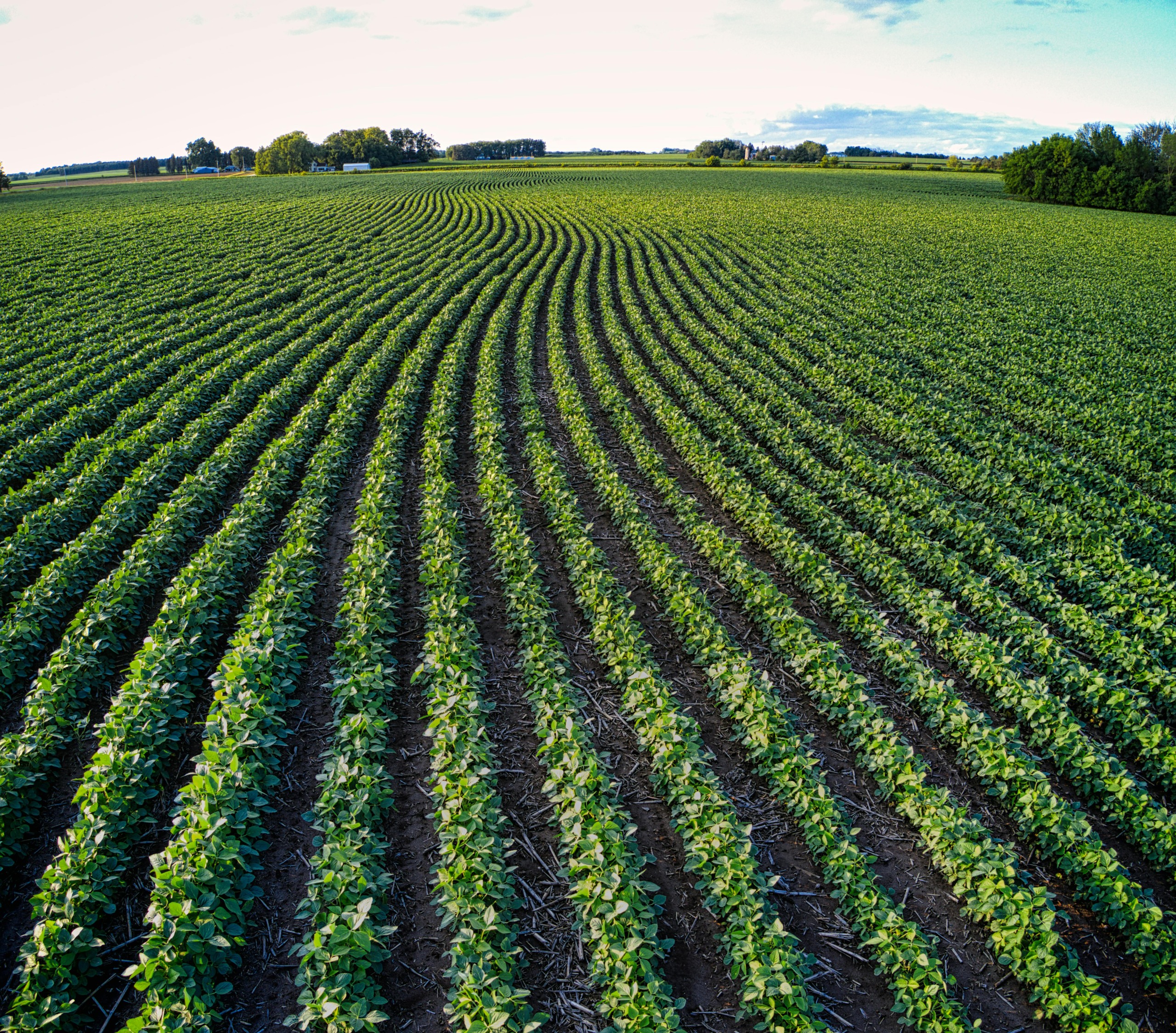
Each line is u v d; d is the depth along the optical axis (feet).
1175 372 99.09
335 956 21.39
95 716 33.58
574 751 29.07
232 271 152.87
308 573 43.27
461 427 75.10
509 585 42.47
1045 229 232.73
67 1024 21.06
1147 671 37.47
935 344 107.24
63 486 55.31
